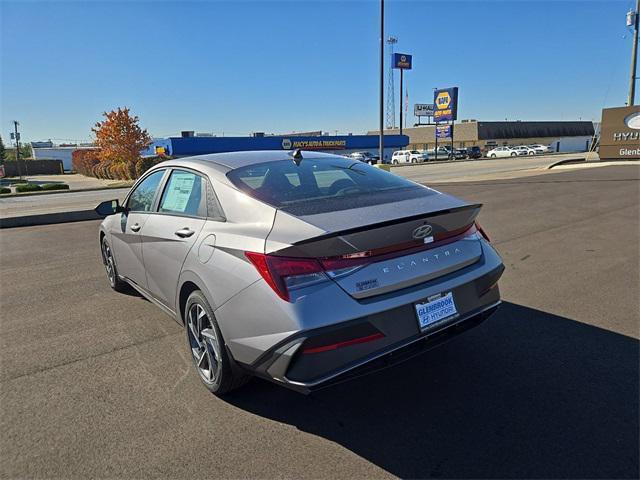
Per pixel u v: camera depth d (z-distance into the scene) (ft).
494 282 10.39
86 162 189.06
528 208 34.40
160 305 13.38
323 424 9.30
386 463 8.11
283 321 8.04
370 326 8.24
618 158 85.56
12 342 13.60
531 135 272.92
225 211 10.23
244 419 9.55
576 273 18.34
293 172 11.31
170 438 8.98
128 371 11.69
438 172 94.38
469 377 10.79
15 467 8.27
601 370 10.87
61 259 24.62
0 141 273.13
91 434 9.17
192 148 163.53
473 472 7.80
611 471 7.68
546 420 9.08
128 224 14.52
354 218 8.76
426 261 9.11
